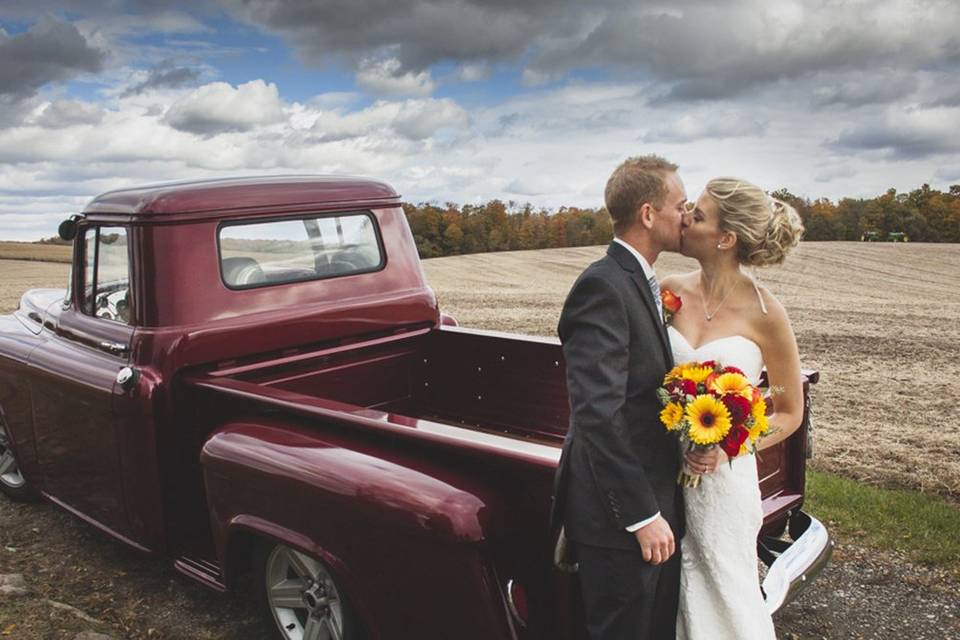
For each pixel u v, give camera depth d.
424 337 4.73
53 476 4.35
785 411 2.72
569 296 2.44
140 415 3.54
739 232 2.53
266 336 3.89
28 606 3.63
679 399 2.32
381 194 4.66
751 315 2.62
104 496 3.93
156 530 3.63
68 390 3.96
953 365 12.10
